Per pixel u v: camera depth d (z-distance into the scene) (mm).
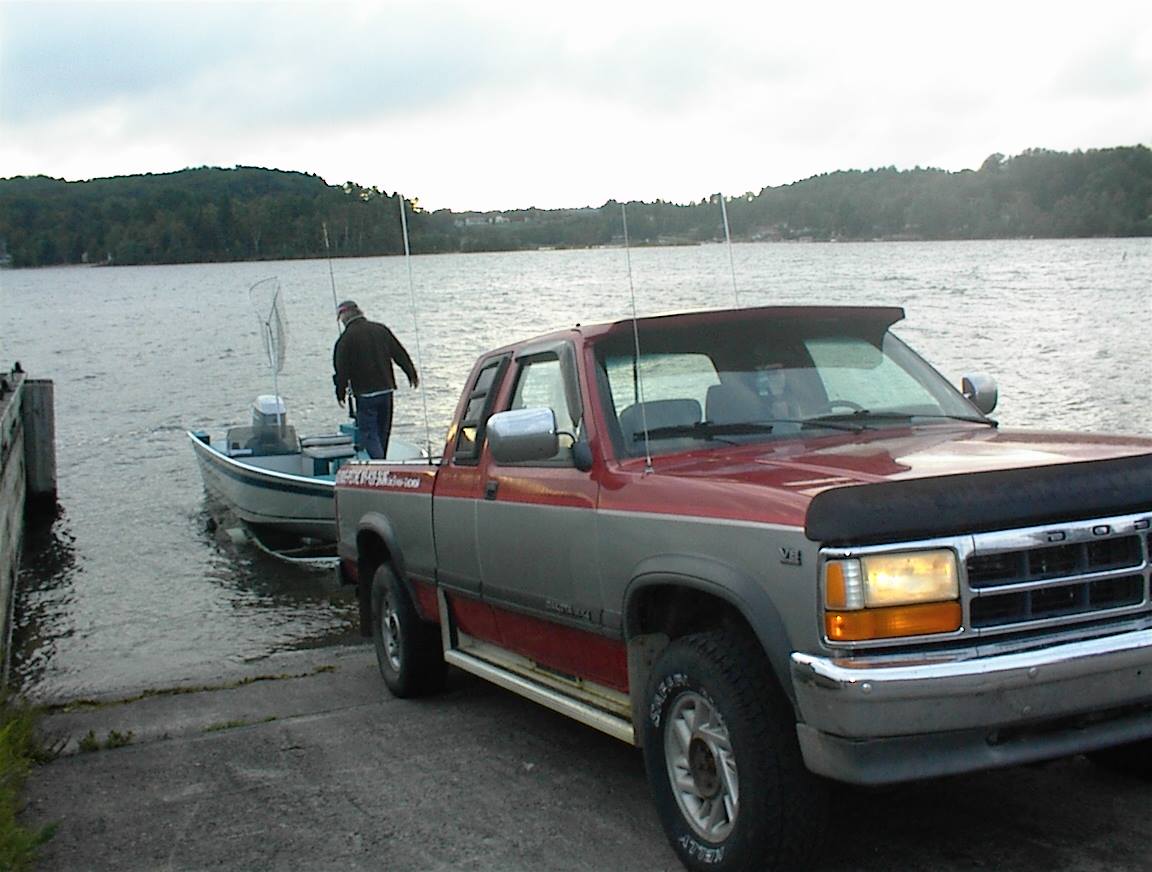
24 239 116188
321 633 10367
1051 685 3781
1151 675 3916
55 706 7832
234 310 60188
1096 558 3955
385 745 6305
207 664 9391
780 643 3947
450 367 26891
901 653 3760
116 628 10766
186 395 28484
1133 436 4734
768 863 4086
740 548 4129
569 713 5320
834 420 5270
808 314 5680
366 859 4812
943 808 4906
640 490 4703
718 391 5309
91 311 62781
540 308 37312
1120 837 4539
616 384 5262
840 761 3779
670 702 4457
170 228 109688
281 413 15312
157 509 16531
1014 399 19438
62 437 23016
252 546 14281
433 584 6602
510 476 5660
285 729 6730
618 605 4824
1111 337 27531
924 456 4445
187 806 5570
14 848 4684
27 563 13688
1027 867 4328
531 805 5277
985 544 3809
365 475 7523
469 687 7398
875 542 3787
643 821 5016
